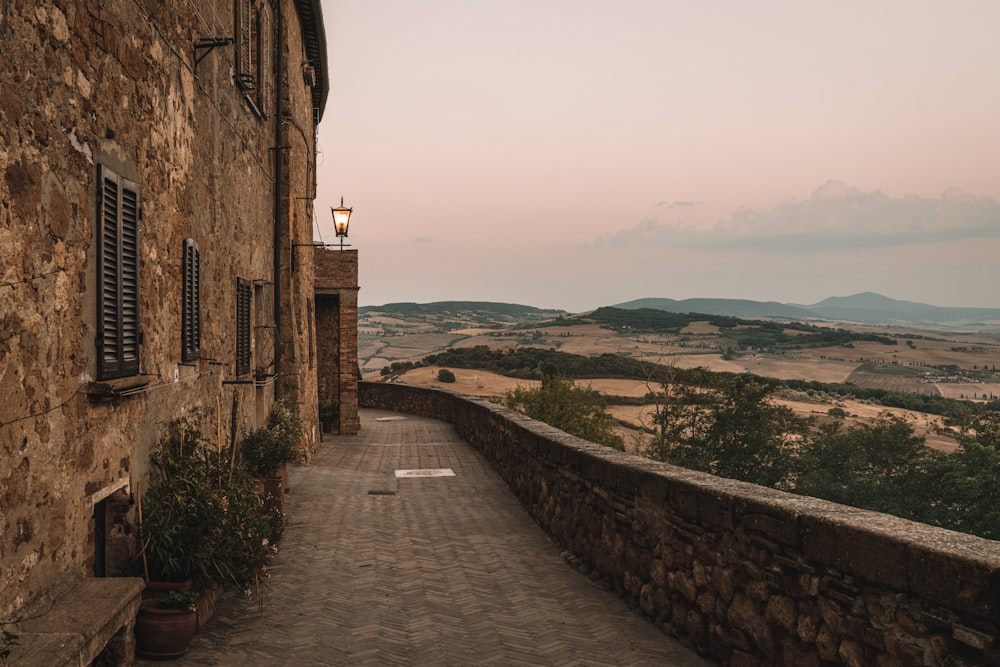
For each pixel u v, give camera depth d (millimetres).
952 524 25969
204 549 4805
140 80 4824
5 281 3146
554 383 30953
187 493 5074
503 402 33844
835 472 34312
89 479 4082
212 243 7328
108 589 3795
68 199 3752
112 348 4309
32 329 3393
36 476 3455
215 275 7480
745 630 4066
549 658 4562
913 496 30203
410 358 142625
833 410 52188
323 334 20516
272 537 7078
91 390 4016
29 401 3377
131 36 4648
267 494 7738
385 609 5555
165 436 5484
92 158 4062
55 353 3635
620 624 5223
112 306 4305
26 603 3375
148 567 4711
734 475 36656
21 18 3252
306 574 6445
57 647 3072
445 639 4910
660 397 39750
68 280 3768
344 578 6391
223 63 7934
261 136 10836
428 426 22391
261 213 10875
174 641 4281
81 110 3902
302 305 14352
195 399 6453
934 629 2812
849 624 3248
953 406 29312
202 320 6859
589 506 6738
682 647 4730
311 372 15891
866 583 3162
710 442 37500
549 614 5461
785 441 36938
